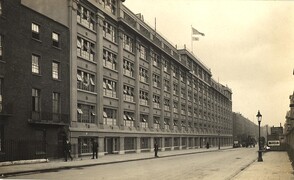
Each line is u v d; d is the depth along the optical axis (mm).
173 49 72000
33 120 30328
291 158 30109
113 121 45531
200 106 87438
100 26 42531
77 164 27500
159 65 62781
